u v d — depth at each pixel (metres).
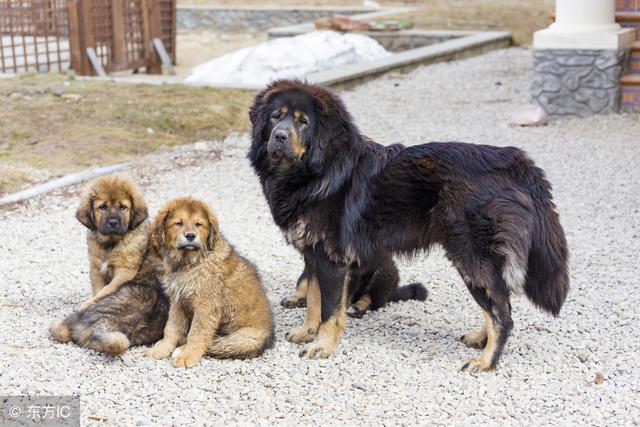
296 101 6.97
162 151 14.30
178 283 7.02
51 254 9.80
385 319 8.22
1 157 13.45
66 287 8.82
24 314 8.05
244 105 16.67
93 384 6.71
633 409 6.40
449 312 8.38
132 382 6.75
